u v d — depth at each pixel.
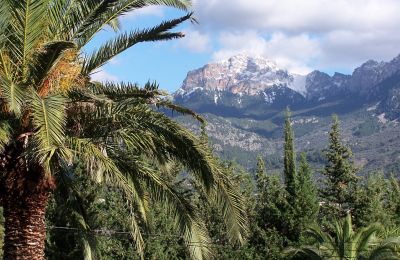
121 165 13.30
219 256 28.61
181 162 13.58
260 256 30.53
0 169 11.98
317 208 35.16
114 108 12.48
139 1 12.98
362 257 27.77
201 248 13.99
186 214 13.90
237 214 13.41
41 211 12.59
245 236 13.55
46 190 12.50
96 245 17.61
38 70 11.65
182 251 26.98
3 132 11.18
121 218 25.36
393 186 44.72
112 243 25.27
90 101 12.33
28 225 12.42
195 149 13.20
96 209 24.16
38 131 10.34
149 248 26.03
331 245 28.12
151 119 12.84
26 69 11.86
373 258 26.98
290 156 35.94
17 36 11.77
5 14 11.63
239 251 29.27
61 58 11.93
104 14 13.03
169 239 26.56
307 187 35.12
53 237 23.59
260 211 35.62
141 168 13.32
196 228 13.98
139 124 12.73
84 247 17.31
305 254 29.05
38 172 12.11
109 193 25.64
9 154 11.98
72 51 12.16
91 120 12.57
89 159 11.50
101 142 12.48
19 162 11.98
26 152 11.11
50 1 12.23
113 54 13.04
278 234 32.62
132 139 12.77
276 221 34.12
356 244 27.73
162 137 13.05
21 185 12.09
